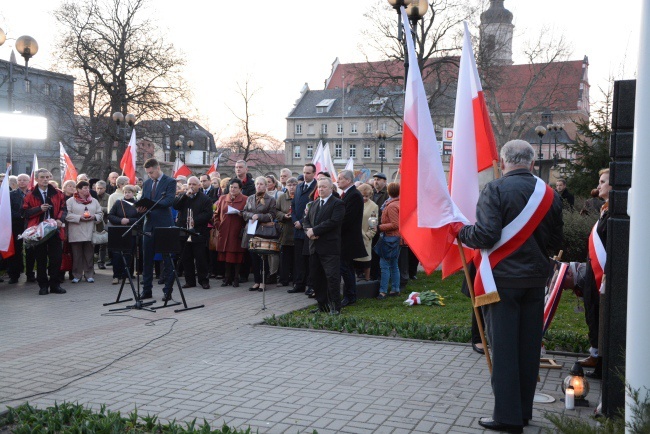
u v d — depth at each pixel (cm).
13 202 1275
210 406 534
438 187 537
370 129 9169
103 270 1484
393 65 4388
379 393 569
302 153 9631
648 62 367
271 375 627
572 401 530
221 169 6109
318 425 489
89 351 729
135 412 489
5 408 525
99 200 1488
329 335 808
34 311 978
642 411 344
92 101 4038
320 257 935
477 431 477
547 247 504
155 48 3969
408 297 1079
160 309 994
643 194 370
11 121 709
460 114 650
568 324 870
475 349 721
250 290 1183
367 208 1162
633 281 374
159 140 4281
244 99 5066
